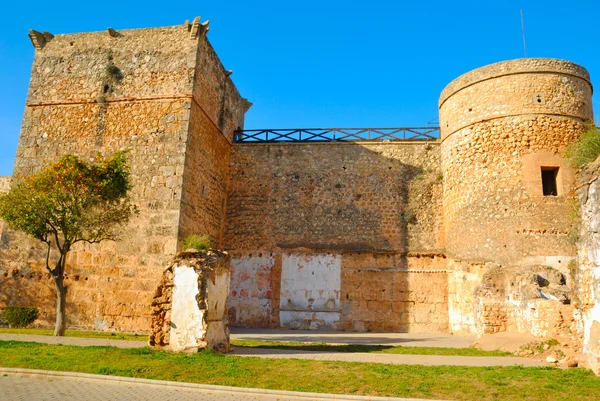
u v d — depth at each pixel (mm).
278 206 21047
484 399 6891
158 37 18625
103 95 18281
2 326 16422
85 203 13477
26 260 16984
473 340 15227
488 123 17750
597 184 8812
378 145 21188
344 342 13984
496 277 15023
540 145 16844
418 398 6934
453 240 18422
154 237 16359
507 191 16812
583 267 9141
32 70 19062
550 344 11219
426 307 18859
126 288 16094
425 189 20234
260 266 20375
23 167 17953
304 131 21969
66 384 7699
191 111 17609
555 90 17375
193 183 17750
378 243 19906
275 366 8734
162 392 7324
